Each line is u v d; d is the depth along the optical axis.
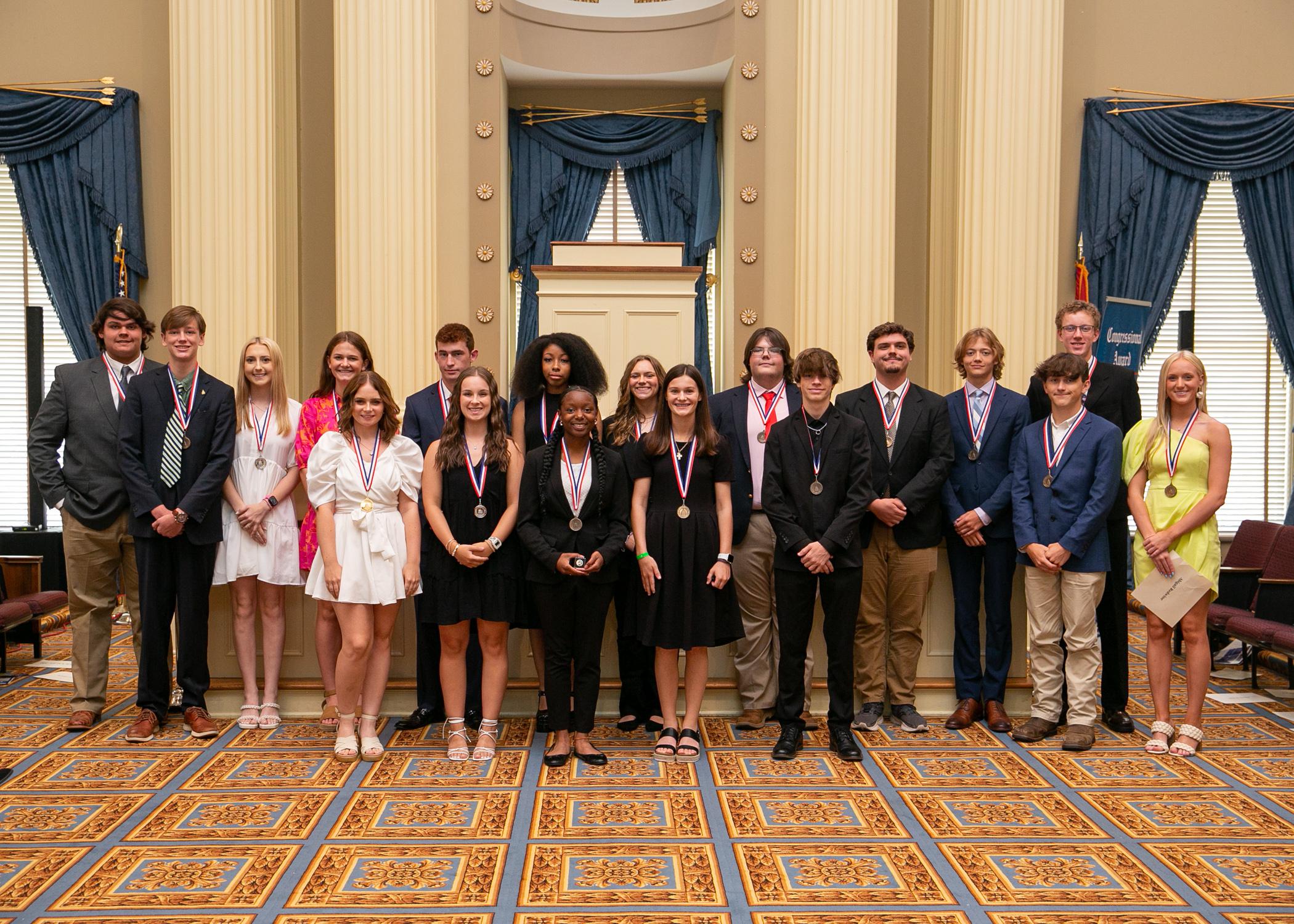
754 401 4.38
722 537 4.01
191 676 4.24
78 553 4.34
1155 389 7.70
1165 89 7.32
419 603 4.17
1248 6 7.29
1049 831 3.21
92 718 4.39
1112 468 4.07
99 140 7.12
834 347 5.87
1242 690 5.25
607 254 6.42
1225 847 3.09
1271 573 5.79
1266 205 7.42
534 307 7.98
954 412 4.41
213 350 5.62
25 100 7.14
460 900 2.69
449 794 3.51
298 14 6.53
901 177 6.77
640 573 4.02
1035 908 2.67
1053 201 5.84
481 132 6.54
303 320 6.73
